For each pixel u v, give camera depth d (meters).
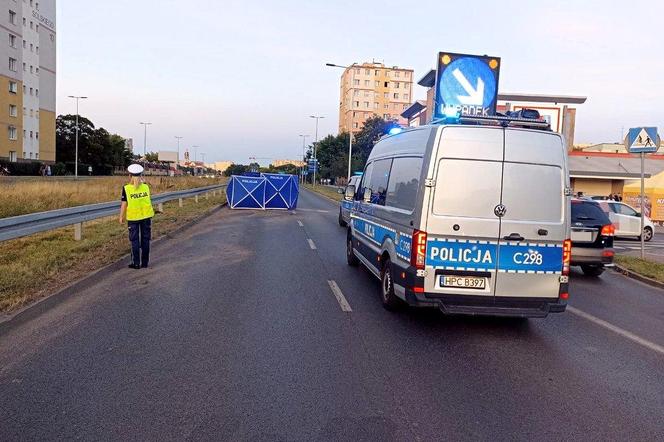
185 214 20.39
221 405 4.04
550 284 6.17
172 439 3.51
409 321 6.67
